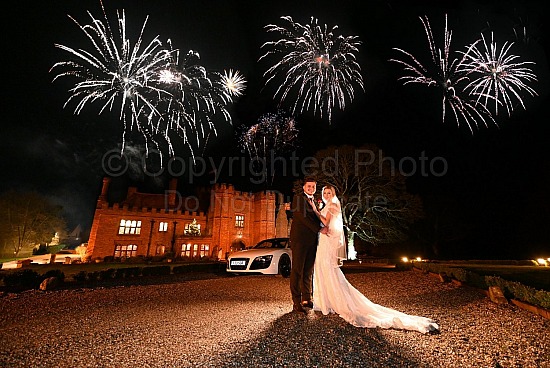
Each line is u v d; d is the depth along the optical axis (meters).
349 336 3.54
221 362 2.86
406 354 3.08
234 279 9.00
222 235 29.91
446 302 5.88
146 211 28.28
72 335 3.68
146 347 3.26
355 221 23.86
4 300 5.94
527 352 3.20
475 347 3.32
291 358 2.95
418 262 12.57
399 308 5.30
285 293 6.74
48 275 8.26
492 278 6.71
